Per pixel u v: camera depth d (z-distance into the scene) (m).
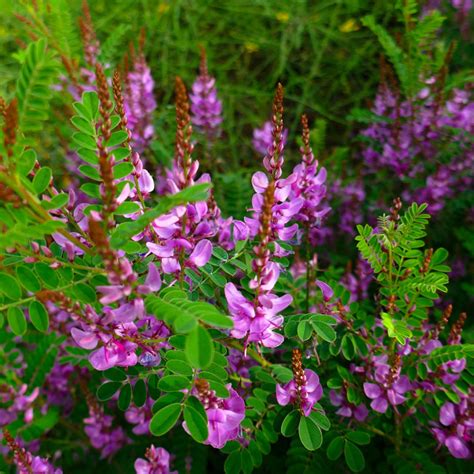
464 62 0.44
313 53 0.56
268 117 0.52
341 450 0.18
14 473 0.24
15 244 0.13
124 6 0.59
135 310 0.13
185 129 0.14
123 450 0.24
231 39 0.58
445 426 0.20
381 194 0.34
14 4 0.37
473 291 0.29
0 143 0.12
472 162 0.32
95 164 0.15
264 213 0.13
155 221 0.14
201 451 0.23
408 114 0.35
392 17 0.56
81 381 0.23
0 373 0.25
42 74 0.14
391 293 0.19
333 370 0.22
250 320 0.15
